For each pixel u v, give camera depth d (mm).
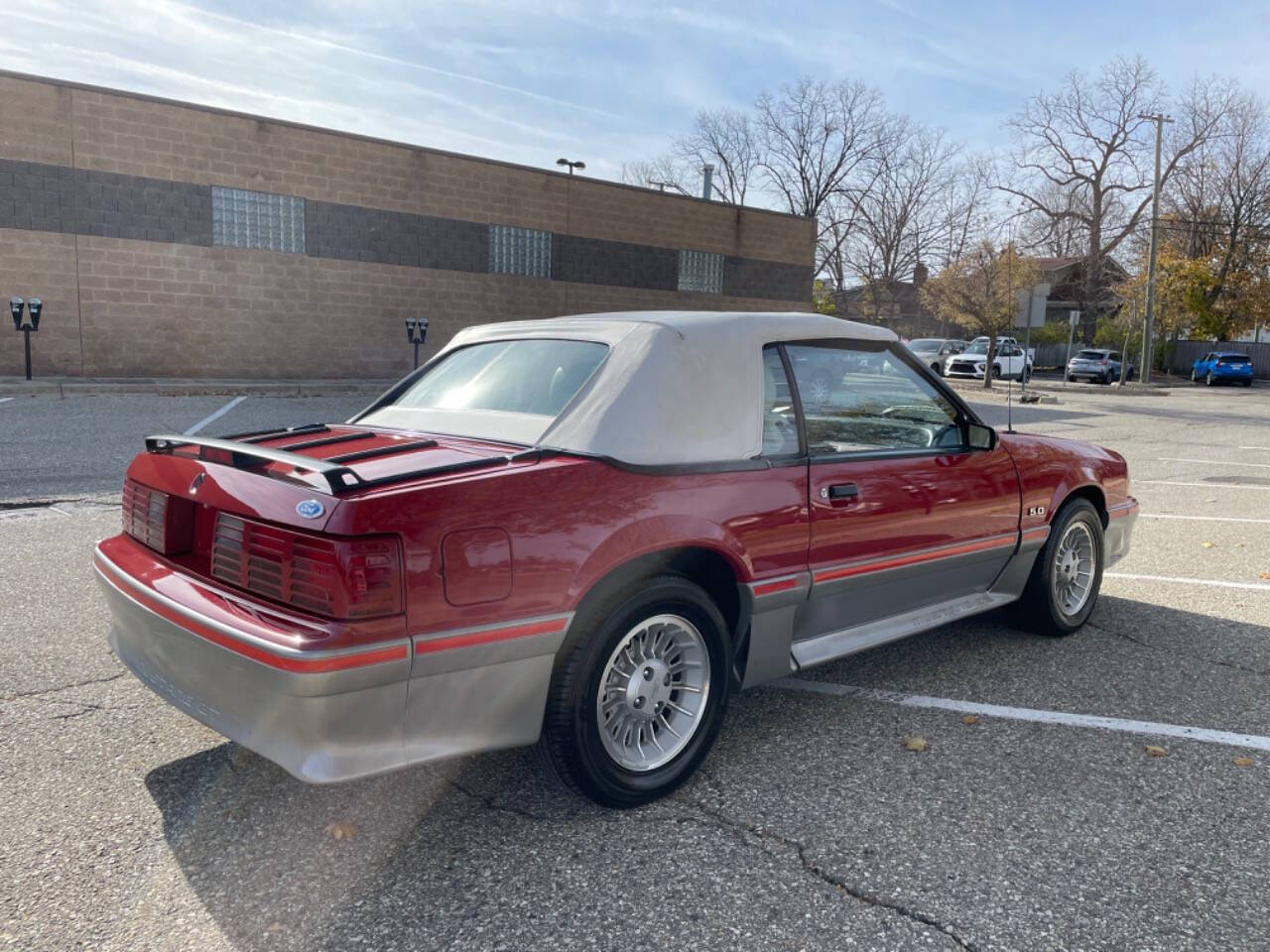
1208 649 4645
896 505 3658
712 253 26766
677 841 2781
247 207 19375
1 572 5465
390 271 21391
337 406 15523
